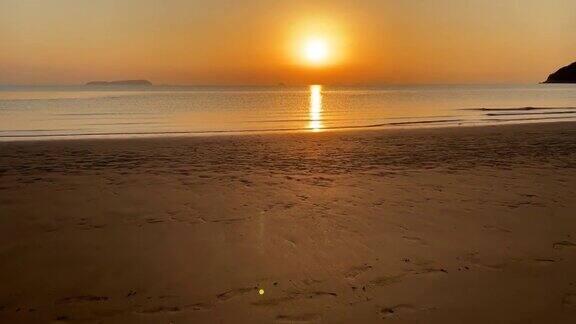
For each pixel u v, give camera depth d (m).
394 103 44.59
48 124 20.25
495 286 3.26
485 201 5.72
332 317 2.83
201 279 3.39
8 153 9.91
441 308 2.94
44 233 4.41
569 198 5.86
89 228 4.58
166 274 3.48
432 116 25.53
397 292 3.17
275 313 2.88
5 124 20.00
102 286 3.27
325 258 3.80
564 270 3.53
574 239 4.25
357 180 7.15
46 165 8.38
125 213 5.12
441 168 8.30
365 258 3.80
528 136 13.84
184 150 10.77
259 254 3.88
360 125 20.27
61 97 60.34
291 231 4.50
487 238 4.29
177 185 6.68
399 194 6.12
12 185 6.56
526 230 4.53
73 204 5.50
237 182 6.96
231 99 63.59
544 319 2.80
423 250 3.98
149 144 11.92
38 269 3.56
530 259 3.76
